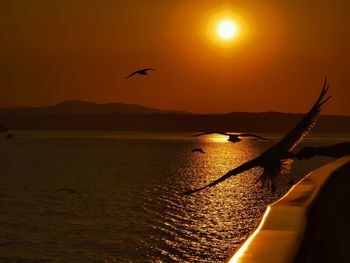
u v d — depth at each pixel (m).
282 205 6.27
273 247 4.18
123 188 88.19
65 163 149.88
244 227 52.66
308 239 5.26
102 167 135.25
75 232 52.88
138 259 42.41
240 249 4.12
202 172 118.75
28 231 53.59
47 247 46.88
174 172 119.12
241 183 90.31
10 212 65.00
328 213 8.30
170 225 54.50
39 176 111.81
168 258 42.59
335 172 9.76
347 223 8.33
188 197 73.94
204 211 61.84
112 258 42.69
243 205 65.50
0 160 160.75
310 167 123.12
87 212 64.19
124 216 60.66
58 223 57.69
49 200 75.31
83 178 106.94
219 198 72.00
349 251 7.48
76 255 44.22
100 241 48.59
